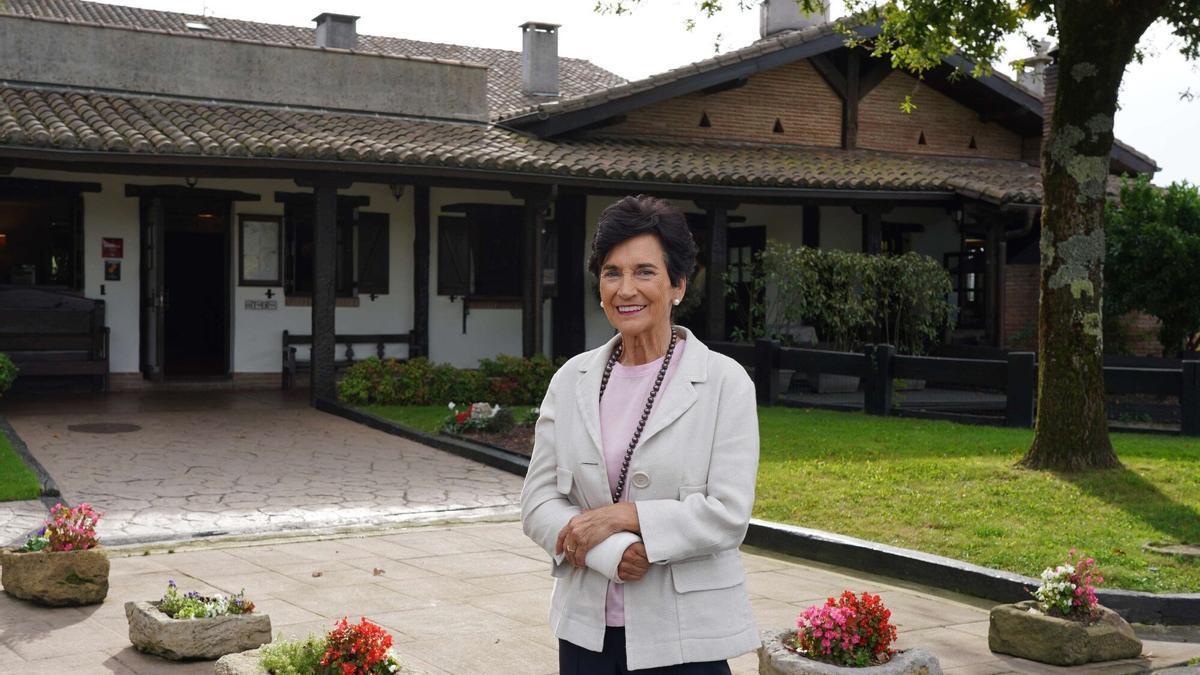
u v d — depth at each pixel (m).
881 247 20.06
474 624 5.98
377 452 11.87
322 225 14.75
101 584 6.27
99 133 13.43
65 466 10.43
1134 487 9.23
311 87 16.77
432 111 17.66
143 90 15.72
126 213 16.11
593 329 19.28
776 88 20.50
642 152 17.89
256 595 6.51
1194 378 12.34
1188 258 16.67
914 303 18.28
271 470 10.70
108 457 10.94
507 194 18.72
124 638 5.59
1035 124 22.30
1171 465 10.11
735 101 20.16
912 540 7.87
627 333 2.79
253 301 17.03
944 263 21.80
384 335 17.81
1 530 7.97
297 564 7.37
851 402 15.76
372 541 8.18
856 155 20.53
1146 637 6.24
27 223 15.65
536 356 16.06
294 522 8.72
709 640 2.64
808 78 20.80
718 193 17.47
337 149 14.35
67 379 15.63
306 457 11.42
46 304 15.31
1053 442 10.02
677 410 2.71
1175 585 6.75
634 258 2.78
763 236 21.06
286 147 14.05
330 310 14.88
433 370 15.20
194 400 15.21
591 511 2.65
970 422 13.61
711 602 2.67
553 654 5.46
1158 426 14.05
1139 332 19.14
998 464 10.30
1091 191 10.02
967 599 6.96
